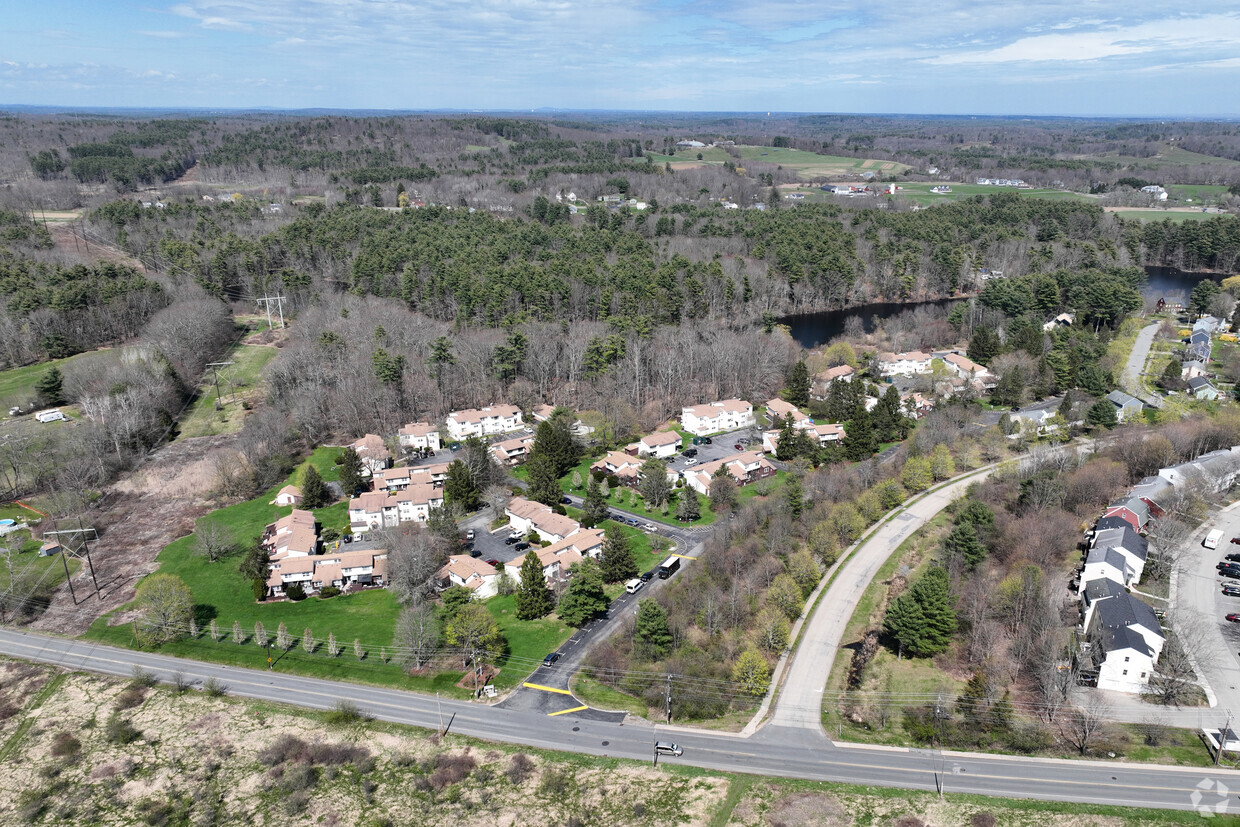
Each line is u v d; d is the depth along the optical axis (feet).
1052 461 490.08
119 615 390.21
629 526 460.14
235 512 491.31
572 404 620.08
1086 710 302.66
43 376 631.15
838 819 261.85
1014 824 256.52
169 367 632.79
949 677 330.54
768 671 327.06
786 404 620.08
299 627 378.12
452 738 306.55
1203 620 348.59
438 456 554.87
